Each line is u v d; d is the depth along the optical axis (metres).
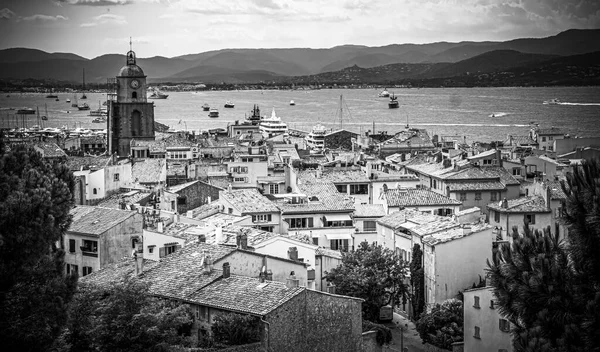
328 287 147.62
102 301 111.31
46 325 95.56
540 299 87.19
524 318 88.94
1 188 98.88
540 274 87.69
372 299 162.38
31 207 96.44
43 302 96.19
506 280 91.19
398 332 162.25
